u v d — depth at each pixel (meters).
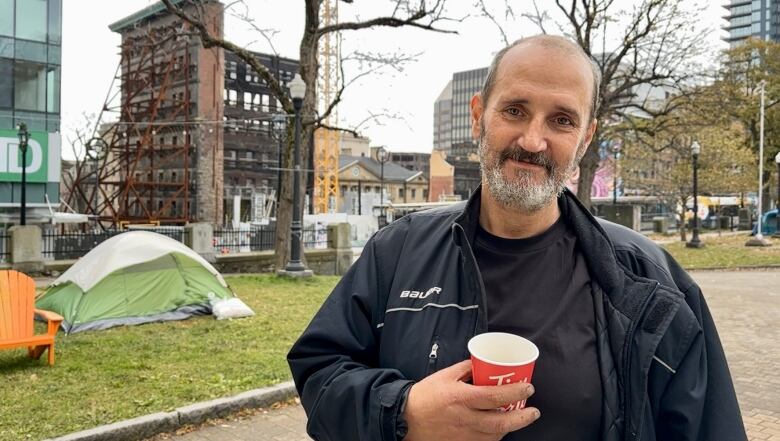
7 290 6.67
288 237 17.67
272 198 51.53
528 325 1.58
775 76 43.25
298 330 8.95
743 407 6.34
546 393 1.52
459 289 1.64
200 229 18.28
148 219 42.44
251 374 6.62
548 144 1.54
